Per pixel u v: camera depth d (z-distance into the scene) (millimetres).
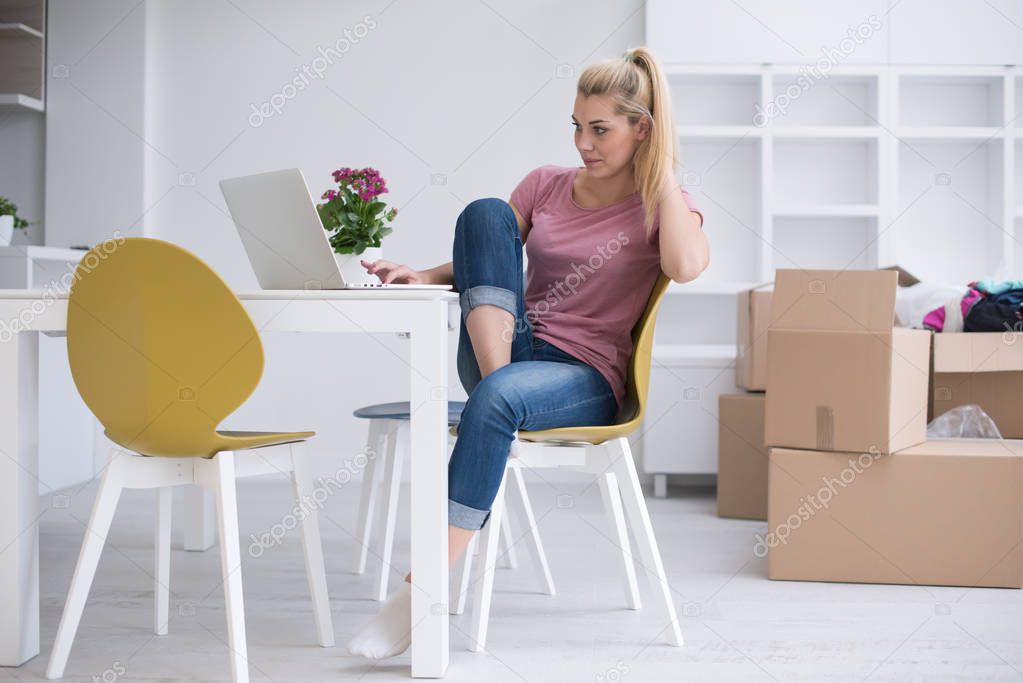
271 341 4145
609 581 2414
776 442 2488
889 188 3777
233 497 1683
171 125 4164
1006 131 3752
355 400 4137
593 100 1872
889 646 1885
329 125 4129
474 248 1835
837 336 2428
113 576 2449
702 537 2984
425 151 4105
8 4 4094
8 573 1780
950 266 3963
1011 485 2365
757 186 3939
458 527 1704
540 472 4078
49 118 4145
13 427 1798
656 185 1872
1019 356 2670
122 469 1708
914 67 3760
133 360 1626
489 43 4086
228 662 1780
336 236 1998
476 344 1813
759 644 1895
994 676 1709
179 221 4164
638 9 4043
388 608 1751
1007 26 3727
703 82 3969
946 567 2389
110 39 4117
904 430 2453
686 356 3617
